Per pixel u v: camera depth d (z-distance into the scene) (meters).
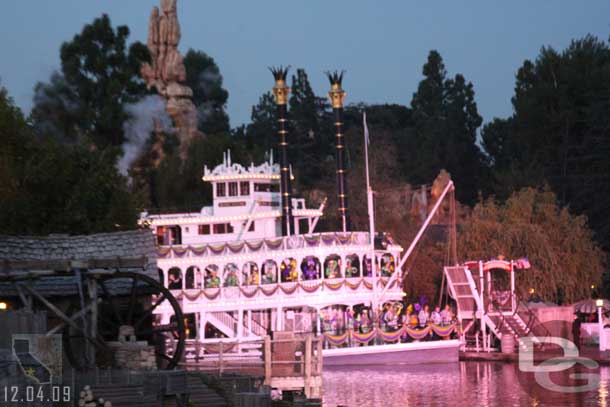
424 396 171.75
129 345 116.06
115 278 132.25
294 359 137.00
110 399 101.50
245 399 111.88
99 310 127.50
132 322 136.75
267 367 135.75
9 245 131.75
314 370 136.00
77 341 122.00
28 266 114.38
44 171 175.38
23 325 97.75
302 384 135.25
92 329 116.12
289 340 137.25
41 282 125.25
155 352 129.75
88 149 189.62
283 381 135.38
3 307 117.38
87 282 120.00
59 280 126.50
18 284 114.94
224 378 121.00
